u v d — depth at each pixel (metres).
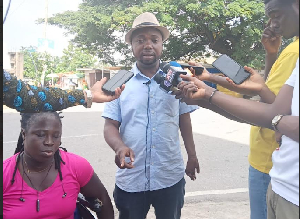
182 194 1.94
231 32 10.55
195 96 1.21
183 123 2.00
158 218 1.90
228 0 10.78
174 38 11.71
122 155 1.64
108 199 1.65
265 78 1.67
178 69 1.48
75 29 9.70
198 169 2.10
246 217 2.85
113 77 1.51
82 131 6.73
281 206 1.08
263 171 1.59
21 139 1.44
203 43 12.29
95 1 9.98
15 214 1.35
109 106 1.83
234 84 1.31
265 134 1.55
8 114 7.90
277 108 1.02
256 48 10.52
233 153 5.00
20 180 1.36
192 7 9.78
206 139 6.02
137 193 1.81
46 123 1.31
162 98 1.77
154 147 1.78
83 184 1.51
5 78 1.21
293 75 1.01
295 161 1.00
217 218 2.84
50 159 1.39
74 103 1.39
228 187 3.60
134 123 1.78
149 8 9.44
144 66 1.79
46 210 1.38
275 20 1.16
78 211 1.62
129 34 1.82
